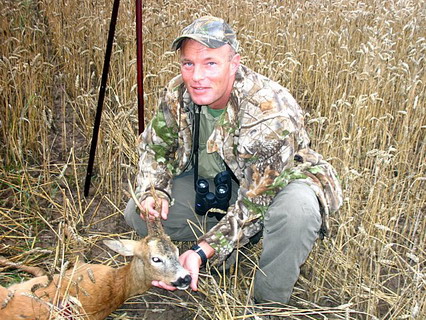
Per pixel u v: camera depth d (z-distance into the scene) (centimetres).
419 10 381
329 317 184
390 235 203
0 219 213
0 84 263
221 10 357
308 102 312
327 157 233
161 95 178
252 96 160
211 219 193
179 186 191
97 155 252
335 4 377
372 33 328
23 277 186
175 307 187
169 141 181
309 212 159
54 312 143
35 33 324
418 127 266
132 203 186
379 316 185
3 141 257
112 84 305
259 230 172
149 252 163
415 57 317
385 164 210
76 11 351
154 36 304
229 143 164
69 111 296
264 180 161
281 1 407
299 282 199
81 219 214
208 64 152
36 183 234
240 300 185
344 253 204
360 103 233
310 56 325
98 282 164
